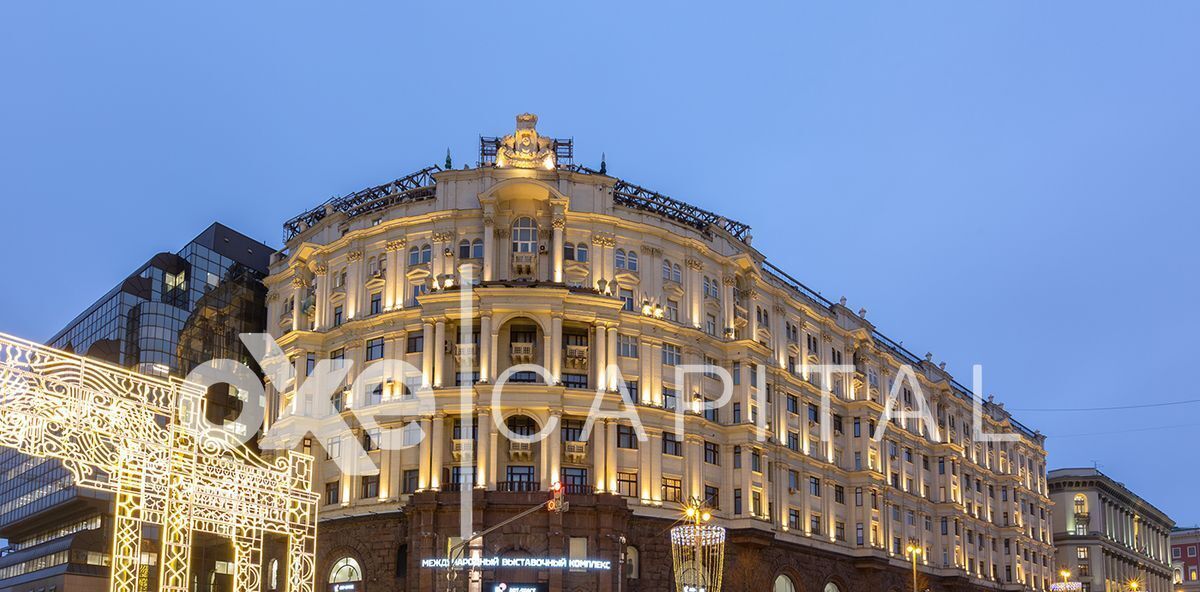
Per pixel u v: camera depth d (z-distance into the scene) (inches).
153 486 2121.1
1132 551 7682.1
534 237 3440.0
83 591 4416.8
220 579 4596.5
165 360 4778.5
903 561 4461.1
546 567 3051.2
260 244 5339.6
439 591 3024.1
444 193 3503.9
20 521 5014.8
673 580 3314.5
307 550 3417.8
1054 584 5585.6
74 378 1932.8
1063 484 7185.0
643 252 3565.5
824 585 3973.9
